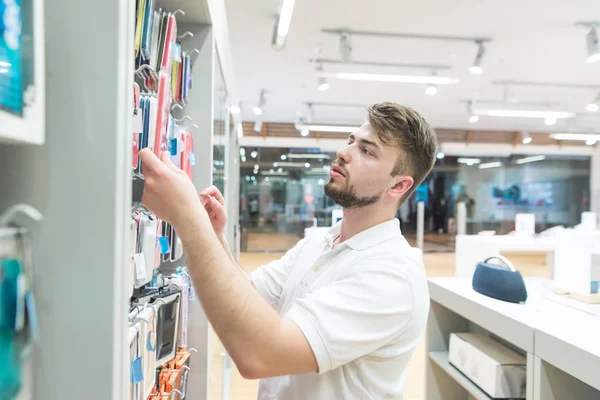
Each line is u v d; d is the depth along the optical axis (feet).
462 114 24.71
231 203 13.62
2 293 1.32
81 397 1.61
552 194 34.14
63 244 1.61
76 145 1.60
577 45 13.96
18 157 1.59
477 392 6.12
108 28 1.61
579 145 31.24
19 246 1.50
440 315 7.87
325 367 2.39
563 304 6.31
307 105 23.30
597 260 6.14
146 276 3.25
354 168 3.09
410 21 12.33
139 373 2.93
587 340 4.58
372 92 20.27
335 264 3.13
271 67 16.72
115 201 1.61
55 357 1.61
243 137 29.37
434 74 16.37
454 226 34.50
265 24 12.67
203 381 5.32
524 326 5.28
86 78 1.60
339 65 16.40
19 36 1.28
